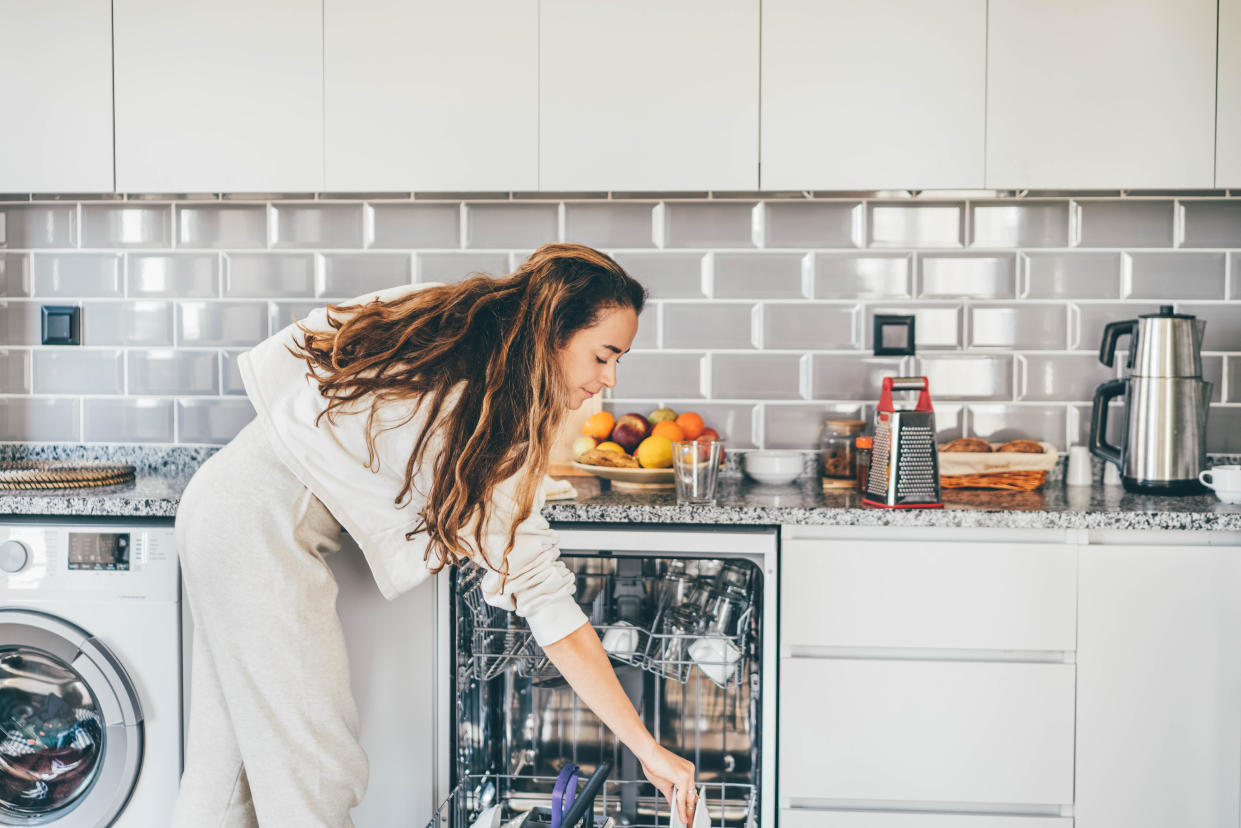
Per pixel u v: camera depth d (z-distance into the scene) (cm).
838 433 218
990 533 177
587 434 223
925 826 178
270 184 206
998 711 177
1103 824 176
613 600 211
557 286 125
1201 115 196
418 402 127
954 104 199
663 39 201
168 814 181
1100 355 217
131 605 179
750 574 194
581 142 203
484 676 185
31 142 208
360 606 181
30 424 240
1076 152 198
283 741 144
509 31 203
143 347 238
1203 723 175
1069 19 197
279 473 142
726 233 231
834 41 200
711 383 233
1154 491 200
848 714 178
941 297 229
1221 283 224
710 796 213
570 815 121
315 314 147
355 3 204
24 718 191
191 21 205
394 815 184
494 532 130
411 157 204
